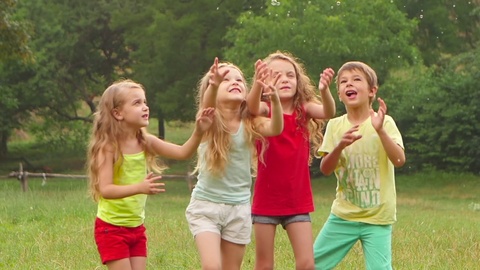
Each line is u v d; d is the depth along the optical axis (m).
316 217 16.80
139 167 5.73
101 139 5.63
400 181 31.11
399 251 9.30
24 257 8.60
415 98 30.45
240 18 27.45
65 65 35.69
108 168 5.60
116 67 38.06
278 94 6.10
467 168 30.80
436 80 30.88
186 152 5.66
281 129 5.75
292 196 6.09
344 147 5.99
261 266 6.16
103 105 5.69
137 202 5.64
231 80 5.88
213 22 31.03
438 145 30.69
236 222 5.91
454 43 34.75
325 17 26.42
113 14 32.41
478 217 18.16
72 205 15.41
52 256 8.66
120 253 5.60
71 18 35.44
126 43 34.31
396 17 27.88
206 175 5.86
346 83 6.35
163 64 31.00
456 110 29.73
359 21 27.02
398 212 20.06
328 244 6.39
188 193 28.98
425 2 34.38
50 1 35.28
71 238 10.07
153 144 5.78
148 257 8.63
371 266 6.17
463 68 31.50
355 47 26.81
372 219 6.21
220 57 30.58
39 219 12.93
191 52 30.64
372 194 6.22
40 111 36.31
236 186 5.90
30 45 32.91
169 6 31.09
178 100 30.91
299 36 26.36
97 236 5.68
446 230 12.71
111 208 5.59
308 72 26.75
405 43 27.77
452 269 7.94
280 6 27.17
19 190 24.06
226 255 5.95
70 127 37.22
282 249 9.30
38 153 41.94
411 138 32.09
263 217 6.12
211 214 5.84
